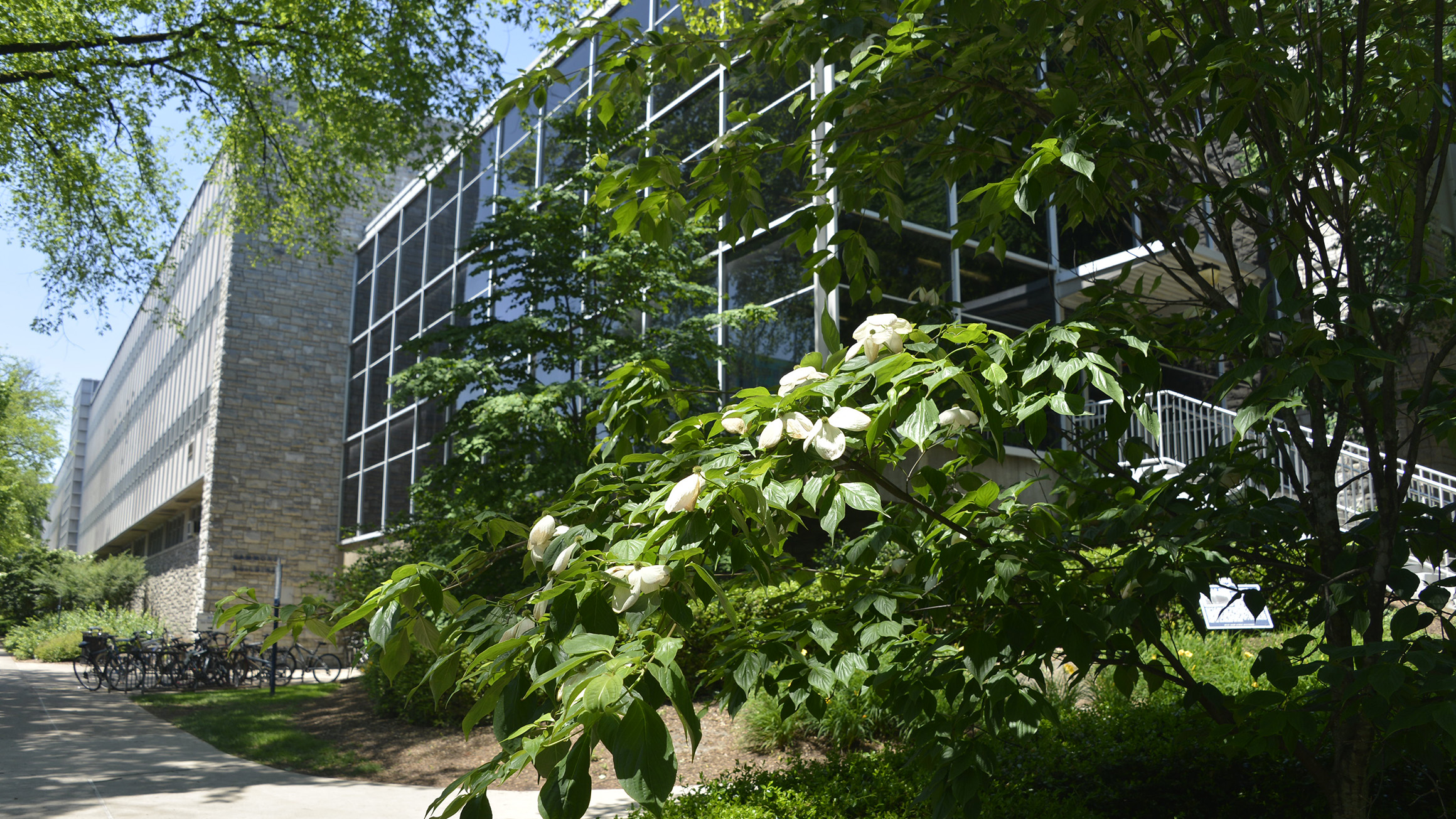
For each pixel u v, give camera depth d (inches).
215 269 1048.8
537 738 54.9
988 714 101.8
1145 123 111.7
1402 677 79.4
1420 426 101.7
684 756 315.0
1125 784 197.2
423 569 71.0
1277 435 121.8
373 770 350.6
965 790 99.4
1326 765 184.4
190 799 291.6
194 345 1129.4
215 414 930.1
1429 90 123.6
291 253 974.4
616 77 132.8
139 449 1514.5
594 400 431.5
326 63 585.0
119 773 337.4
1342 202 120.7
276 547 935.7
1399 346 110.0
